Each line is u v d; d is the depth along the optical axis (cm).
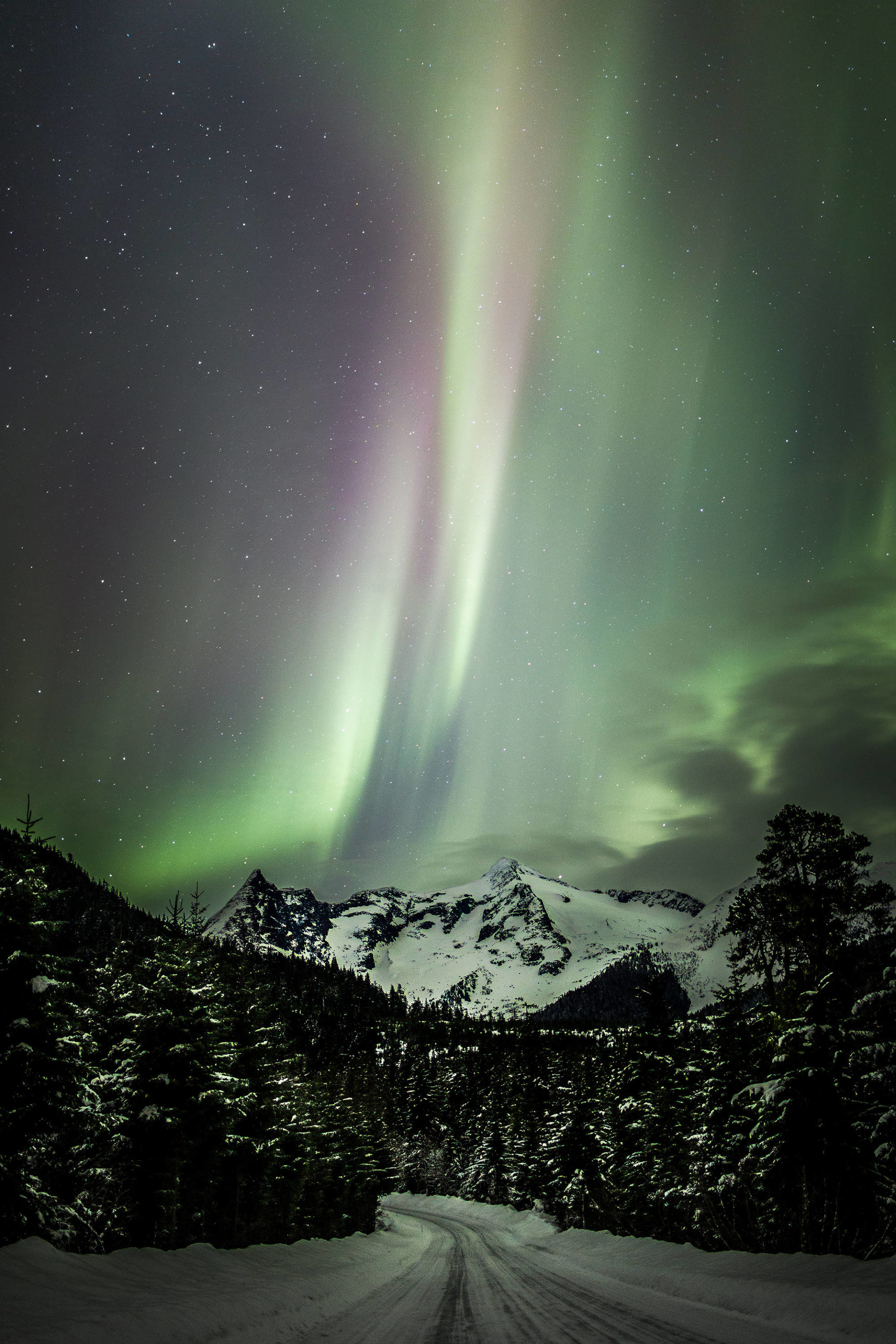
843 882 2320
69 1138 1670
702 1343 927
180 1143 2091
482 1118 9331
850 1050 1708
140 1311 927
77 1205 1571
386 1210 9338
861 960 1911
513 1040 13912
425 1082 12131
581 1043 7162
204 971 2395
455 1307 1499
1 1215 1377
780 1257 1446
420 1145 11394
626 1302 1445
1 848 1683
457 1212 8400
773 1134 1761
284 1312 1270
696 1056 2909
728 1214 2205
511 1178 7388
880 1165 1652
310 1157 3481
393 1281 2170
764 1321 1093
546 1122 5756
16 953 1566
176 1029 2212
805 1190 1688
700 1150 2455
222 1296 1195
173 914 2452
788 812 2472
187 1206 2322
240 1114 2338
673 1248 2167
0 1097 1505
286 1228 3331
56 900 1702
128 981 2277
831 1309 997
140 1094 2080
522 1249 3653
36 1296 886
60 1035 1625
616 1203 3612
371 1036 17988
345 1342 1055
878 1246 1574
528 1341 1021
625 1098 3712
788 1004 2162
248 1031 2958
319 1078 4791
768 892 2422
